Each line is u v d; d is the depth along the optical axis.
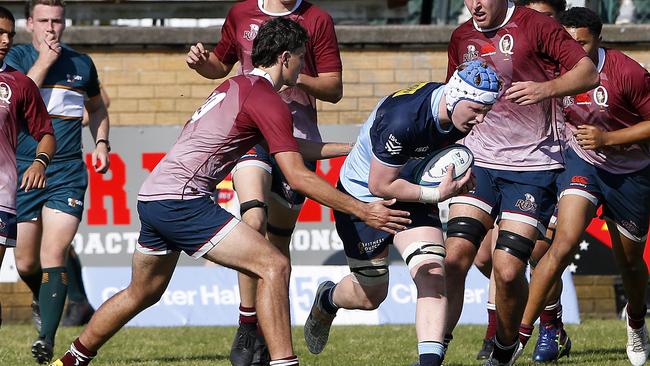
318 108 41.16
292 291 38.38
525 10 22.86
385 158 19.28
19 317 39.88
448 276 22.47
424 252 20.06
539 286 24.11
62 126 28.05
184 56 41.38
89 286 38.44
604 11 42.75
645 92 24.78
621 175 25.03
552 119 23.17
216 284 38.50
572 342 30.38
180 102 41.38
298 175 18.48
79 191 27.77
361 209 18.41
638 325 25.88
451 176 19.48
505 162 22.98
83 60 28.81
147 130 39.41
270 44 19.69
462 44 23.30
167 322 38.03
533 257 27.30
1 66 23.84
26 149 28.20
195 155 19.14
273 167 24.42
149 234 19.72
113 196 39.28
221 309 38.25
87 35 40.97
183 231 19.08
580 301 39.47
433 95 19.11
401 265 38.56
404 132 19.03
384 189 19.53
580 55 22.00
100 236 39.12
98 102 29.30
